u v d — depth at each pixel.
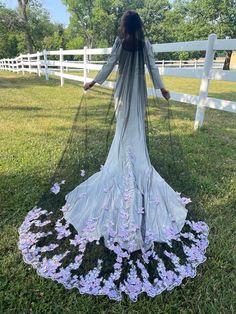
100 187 2.71
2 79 14.70
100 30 40.31
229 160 4.19
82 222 2.60
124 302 2.00
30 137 5.02
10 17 22.98
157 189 2.72
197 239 2.52
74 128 4.13
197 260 2.30
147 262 2.24
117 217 2.46
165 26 25.41
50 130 5.44
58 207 2.87
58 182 3.26
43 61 14.29
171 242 2.43
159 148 3.70
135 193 2.53
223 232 2.66
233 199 3.19
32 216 2.77
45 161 4.02
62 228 2.58
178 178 3.39
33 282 2.13
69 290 2.08
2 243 2.50
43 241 2.49
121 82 2.54
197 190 3.30
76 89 10.57
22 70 18.64
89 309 1.94
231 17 24.38
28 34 24.33
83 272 2.20
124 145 2.66
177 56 28.81
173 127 5.04
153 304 1.98
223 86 13.29
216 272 2.24
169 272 2.19
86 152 3.80
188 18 26.36
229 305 1.99
